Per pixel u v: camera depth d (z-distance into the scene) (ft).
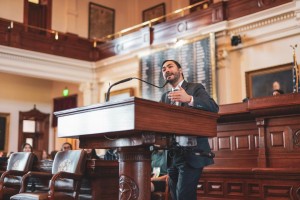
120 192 7.28
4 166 19.38
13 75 43.14
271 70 25.77
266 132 14.25
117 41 37.24
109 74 38.11
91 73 39.47
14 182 15.84
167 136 7.12
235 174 14.28
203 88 8.46
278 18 25.32
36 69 35.24
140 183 7.15
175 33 31.53
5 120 41.73
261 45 26.45
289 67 24.85
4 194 14.44
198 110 7.16
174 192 8.79
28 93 44.16
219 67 28.07
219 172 14.71
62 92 45.11
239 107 15.33
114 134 6.99
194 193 8.27
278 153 13.85
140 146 7.12
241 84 27.25
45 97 45.73
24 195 11.72
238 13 27.43
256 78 26.55
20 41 34.42
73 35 38.63
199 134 7.21
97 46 39.63
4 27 33.65
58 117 7.71
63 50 37.42
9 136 41.81
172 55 31.07
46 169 15.60
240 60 27.53
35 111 44.24
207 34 28.60
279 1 25.21
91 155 17.30
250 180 13.84
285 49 25.18
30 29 38.47
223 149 16.28
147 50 33.60
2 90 42.04
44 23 39.50
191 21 30.35
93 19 43.24
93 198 13.25
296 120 13.56
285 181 12.67
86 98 39.06
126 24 46.52
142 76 33.37
